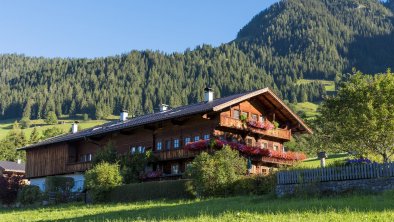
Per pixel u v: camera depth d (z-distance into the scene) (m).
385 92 42.19
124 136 54.25
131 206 33.56
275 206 23.22
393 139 41.53
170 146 48.88
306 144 66.19
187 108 50.47
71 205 42.75
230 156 35.94
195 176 35.06
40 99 193.12
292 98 199.88
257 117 48.59
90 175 42.22
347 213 18.38
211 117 44.53
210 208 25.02
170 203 32.88
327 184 27.25
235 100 43.41
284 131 50.06
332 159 66.19
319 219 17.12
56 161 60.66
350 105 44.09
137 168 46.06
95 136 55.47
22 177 61.91
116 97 196.62
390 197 22.84
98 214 28.64
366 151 43.59
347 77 49.47
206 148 42.41
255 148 43.78
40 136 127.25
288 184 28.73
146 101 192.38
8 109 197.88
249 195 32.31
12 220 29.53
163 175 45.28
